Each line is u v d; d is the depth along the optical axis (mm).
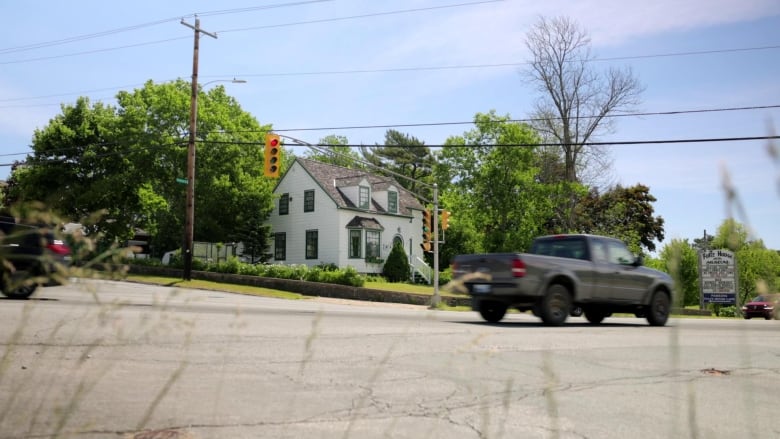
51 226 2398
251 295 26469
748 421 4953
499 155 40906
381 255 44656
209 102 42281
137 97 41688
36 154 40500
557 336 10188
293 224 44438
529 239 40938
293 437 4133
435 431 4383
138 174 40125
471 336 9531
